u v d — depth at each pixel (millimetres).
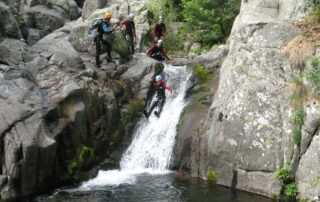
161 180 7578
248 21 8109
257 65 7445
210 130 7891
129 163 8664
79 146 7785
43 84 7727
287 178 6469
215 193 6758
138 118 9812
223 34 14359
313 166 6039
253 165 6910
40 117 6965
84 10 18078
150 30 15555
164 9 16578
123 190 6926
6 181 6367
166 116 9633
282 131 6715
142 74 10664
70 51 9445
